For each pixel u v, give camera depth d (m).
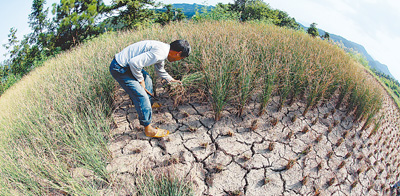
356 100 3.78
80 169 2.34
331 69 4.05
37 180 2.04
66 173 2.12
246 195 2.33
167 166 2.49
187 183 2.27
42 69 5.70
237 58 3.25
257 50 3.93
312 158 2.87
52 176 2.08
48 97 3.14
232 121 3.16
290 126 3.25
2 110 3.95
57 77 3.71
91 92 3.04
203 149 2.74
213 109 3.12
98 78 3.19
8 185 1.94
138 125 3.00
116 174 2.37
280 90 3.53
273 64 3.42
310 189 2.52
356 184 2.77
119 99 3.49
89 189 2.02
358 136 3.53
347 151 3.16
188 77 3.15
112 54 3.99
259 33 5.24
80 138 2.42
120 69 2.17
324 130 3.34
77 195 1.84
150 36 4.77
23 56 16.84
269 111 3.44
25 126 2.63
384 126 4.52
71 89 3.10
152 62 2.16
